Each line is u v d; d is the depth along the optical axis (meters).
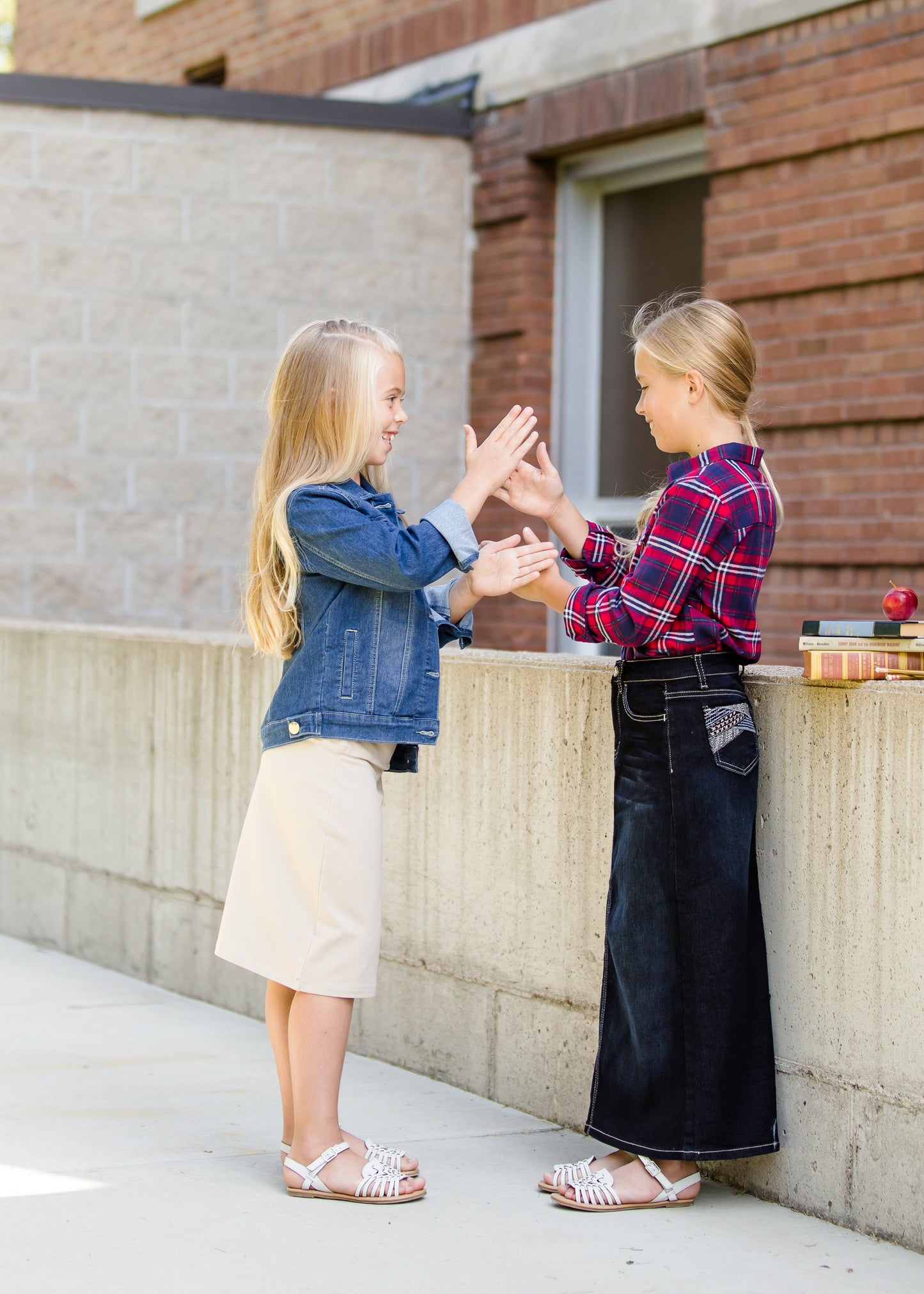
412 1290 3.07
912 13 6.21
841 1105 3.47
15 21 13.27
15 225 8.04
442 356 8.73
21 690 6.67
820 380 6.60
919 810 3.29
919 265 6.19
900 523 6.29
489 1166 3.85
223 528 8.45
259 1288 3.07
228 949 3.59
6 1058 4.79
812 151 6.62
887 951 3.37
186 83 11.09
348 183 8.53
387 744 3.59
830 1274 3.18
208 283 8.35
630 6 7.56
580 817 4.12
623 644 3.42
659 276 8.05
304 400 3.51
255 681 5.32
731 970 3.44
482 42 8.52
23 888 6.67
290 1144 3.75
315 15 9.69
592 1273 3.17
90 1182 3.68
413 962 4.73
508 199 8.41
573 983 4.15
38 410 8.10
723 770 3.41
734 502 3.37
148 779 5.89
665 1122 3.48
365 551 3.36
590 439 8.49
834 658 3.42
